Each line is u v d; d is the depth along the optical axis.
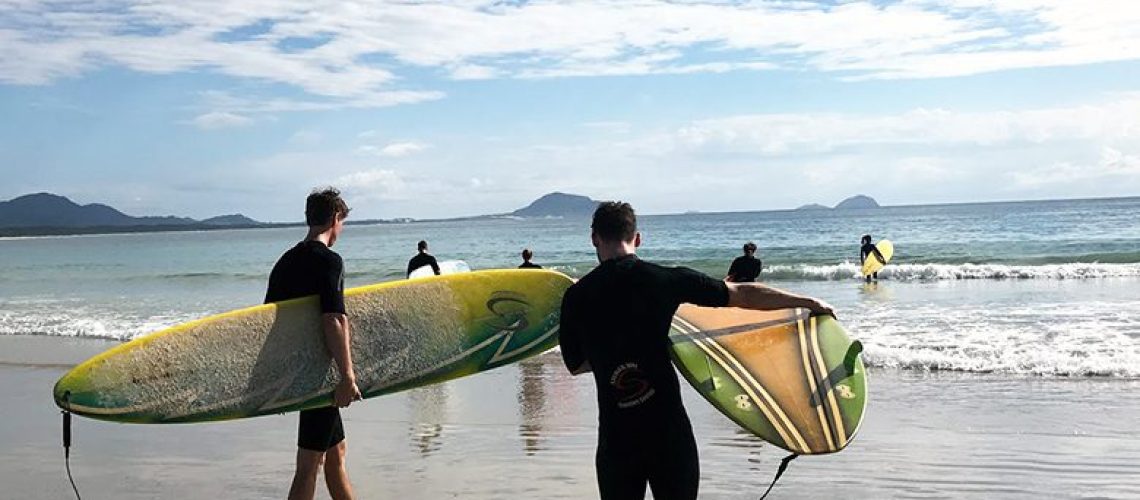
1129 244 30.09
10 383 10.29
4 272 41.62
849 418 3.88
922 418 7.33
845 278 21.56
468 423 7.61
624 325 3.49
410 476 6.05
